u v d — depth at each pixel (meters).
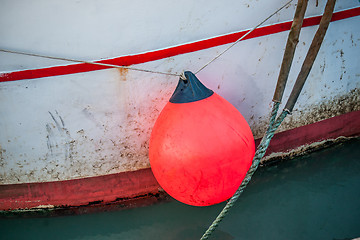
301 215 2.55
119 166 2.73
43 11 2.13
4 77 2.30
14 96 2.38
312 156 3.11
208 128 2.13
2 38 2.19
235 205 2.70
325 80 2.92
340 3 2.66
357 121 3.19
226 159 2.13
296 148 3.09
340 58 2.88
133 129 2.61
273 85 2.79
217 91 2.66
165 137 2.20
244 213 2.62
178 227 2.58
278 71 2.75
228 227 2.52
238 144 2.17
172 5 2.27
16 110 2.43
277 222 2.52
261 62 2.66
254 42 2.56
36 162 2.65
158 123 2.31
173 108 2.25
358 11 2.73
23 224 2.76
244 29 2.52
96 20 2.20
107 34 2.26
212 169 2.12
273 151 3.03
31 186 2.76
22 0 2.08
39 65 2.31
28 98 2.39
